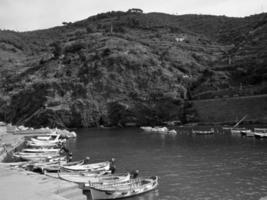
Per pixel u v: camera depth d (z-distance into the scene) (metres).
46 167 46.25
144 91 147.75
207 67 162.88
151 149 70.75
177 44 199.12
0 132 93.50
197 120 128.12
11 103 164.38
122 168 51.31
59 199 23.61
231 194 36.09
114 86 150.00
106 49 167.25
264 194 35.69
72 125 144.12
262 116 113.62
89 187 34.91
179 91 145.12
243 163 52.22
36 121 145.62
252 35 175.75
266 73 132.62
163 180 42.91
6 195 24.70
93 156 63.84
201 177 44.03
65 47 189.50
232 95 130.38
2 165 46.06
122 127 137.38
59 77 163.50
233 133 93.94
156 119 137.75
